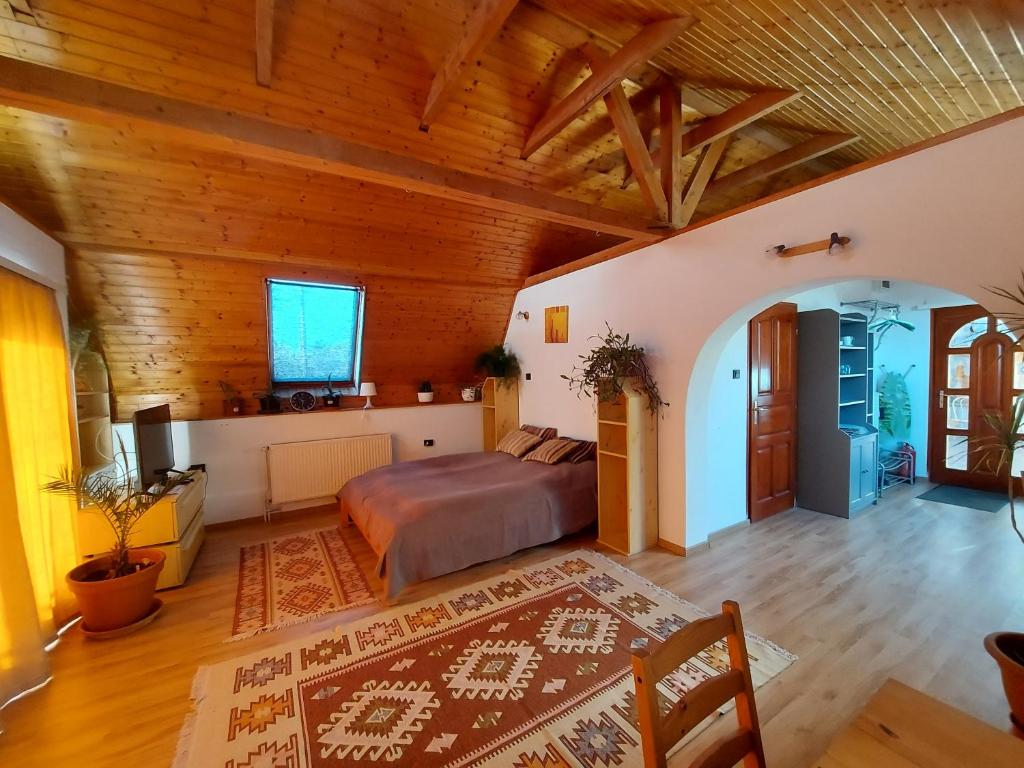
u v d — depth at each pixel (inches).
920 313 216.2
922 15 81.0
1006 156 78.4
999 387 195.2
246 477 182.1
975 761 35.5
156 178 118.2
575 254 205.3
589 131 144.6
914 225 89.7
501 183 108.7
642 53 99.5
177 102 74.3
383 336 199.9
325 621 107.1
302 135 84.8
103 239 126.6
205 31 94.6
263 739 72.2
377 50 107.3
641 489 143.1
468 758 68.2
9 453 87.0
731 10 88.4
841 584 118.8
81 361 138.5
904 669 85.6
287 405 196.4
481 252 183.9
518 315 218.7
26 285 101.1
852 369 195.6
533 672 86.9
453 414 231.6
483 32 92.6
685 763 67.6
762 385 167.0
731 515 158.4
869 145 151.3
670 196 135.9
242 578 130.8
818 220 105.0
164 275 142.4
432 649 94.7
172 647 98.0
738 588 118.0
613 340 154.6
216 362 173.2
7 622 82.8
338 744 71.0
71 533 114.0
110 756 70.1
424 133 128.9
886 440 225.8
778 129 145.5
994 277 80.3
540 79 125.6
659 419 146.2
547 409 202.5
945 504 182.2
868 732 38.7
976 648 91.3
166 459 145.6
